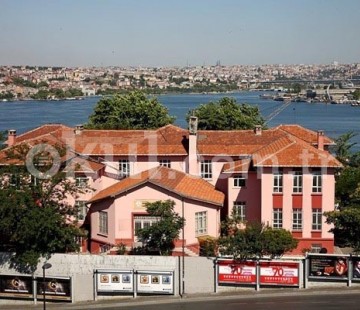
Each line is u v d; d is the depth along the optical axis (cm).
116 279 4522
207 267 4559
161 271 4497
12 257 4644
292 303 4188
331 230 5416
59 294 4506
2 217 4622
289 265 4491
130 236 5403
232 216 5653
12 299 4569
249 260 4534
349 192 6209
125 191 5366
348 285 4481
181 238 5272
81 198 5847
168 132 6656
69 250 4975
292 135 6538
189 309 4169
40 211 4662
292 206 5600
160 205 5062
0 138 7050
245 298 4378
